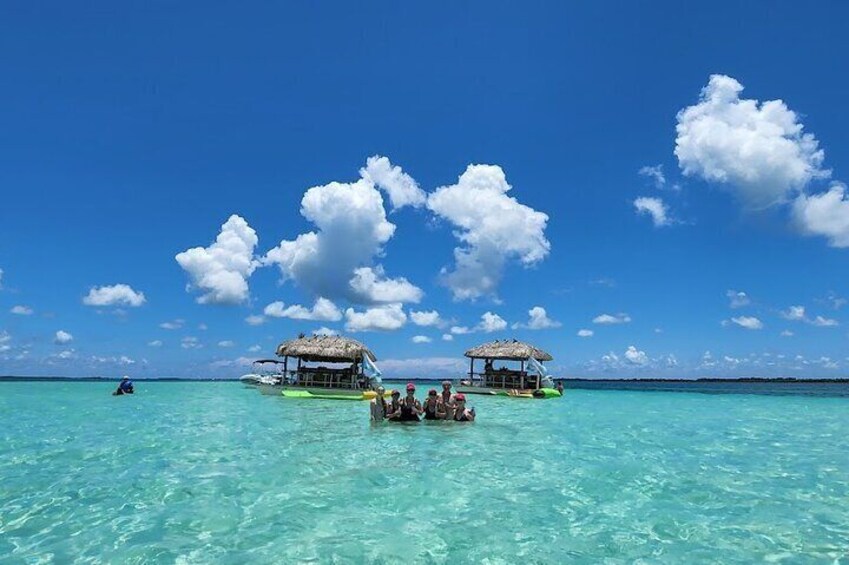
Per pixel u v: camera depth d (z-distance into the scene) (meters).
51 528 5.50
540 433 13.30
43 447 10.46
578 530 5.61
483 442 11.38
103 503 6.40
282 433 12.68
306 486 7.27
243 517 5.89
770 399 37.56
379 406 14.41
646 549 5.09
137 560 4.67
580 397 34.84
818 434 14.19
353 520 5.83
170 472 8.09
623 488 7.38
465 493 7.01
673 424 16.56
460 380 31.94
